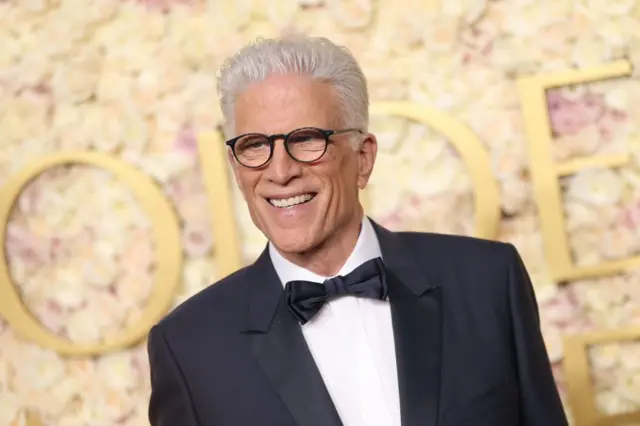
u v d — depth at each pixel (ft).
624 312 8.62
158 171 8.90
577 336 8.56
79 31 8.96
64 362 9.00
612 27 8.64
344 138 5.63
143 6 8.99
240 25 8.91
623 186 8.66
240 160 5.55
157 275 8.80
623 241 8.63
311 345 5.82
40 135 9.00
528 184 8.71
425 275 5.92
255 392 5.60
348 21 8.71
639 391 8.61
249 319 5.82
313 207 5.57
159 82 8.95
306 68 5.49
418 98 8.76
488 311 5.81
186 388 5.77
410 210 8.76
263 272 6.08
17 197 8.95
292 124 5.39
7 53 9.04
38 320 9.00
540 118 8.57
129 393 8.95
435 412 5.39
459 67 8.77
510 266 5.99
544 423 5.79
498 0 8.77
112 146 8.91
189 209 8.90
